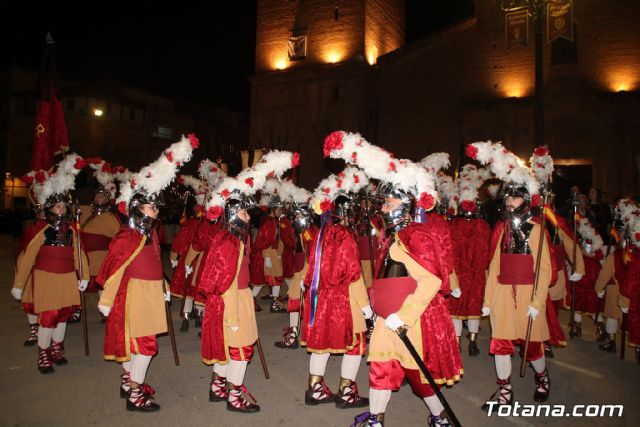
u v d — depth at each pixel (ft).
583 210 27.17
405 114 91.25
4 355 20.11
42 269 17.95
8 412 14.70
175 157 15.48
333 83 94.63
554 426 14.35
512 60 82.28
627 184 72.28
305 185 94.89
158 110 139.44
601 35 77.51
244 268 14.99
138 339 14.71
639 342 19.75
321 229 15.66
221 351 14.40
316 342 15.20
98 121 124.88
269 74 99.66
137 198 15.03
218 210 14.28
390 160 12.39
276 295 30.14
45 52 29.81
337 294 15.25
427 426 14.15
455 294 18.21
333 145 12.90
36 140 29.17
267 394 16.46
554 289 20.71
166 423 14.10
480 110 80.64
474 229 21.93
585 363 20.42
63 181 18.26
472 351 21.61
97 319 27.22
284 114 98.32
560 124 77.30
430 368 11.93
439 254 11.69
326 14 97.04
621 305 20.35
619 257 21.08
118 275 14.52
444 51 88.28
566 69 79.05
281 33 101.04
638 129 72.43
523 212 15.38
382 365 12.39
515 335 15.17
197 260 24.54
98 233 26.00
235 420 14.38
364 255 21.95
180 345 22.20
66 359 19.45
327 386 17.29
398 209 12.28
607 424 14.51
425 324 12.07
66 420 14.20
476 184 23.13
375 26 98.73
